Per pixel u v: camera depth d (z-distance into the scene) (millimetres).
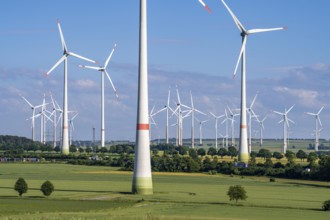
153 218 82625
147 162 130000
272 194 132625
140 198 118500
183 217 86500
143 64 131375
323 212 98062
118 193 129375
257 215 91875
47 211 95062
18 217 84188
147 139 130500
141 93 130875
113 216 85562
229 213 94250
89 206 103438
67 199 115750
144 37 131625
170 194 128500
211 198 120312
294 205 109250
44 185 121500
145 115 130625
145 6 132375
